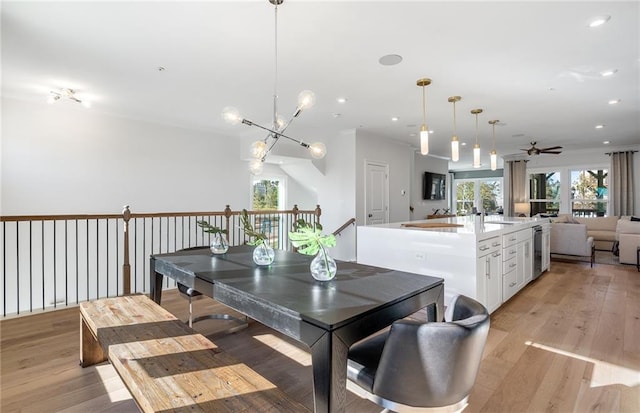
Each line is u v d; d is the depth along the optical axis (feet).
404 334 4.02
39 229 14.32
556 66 10.27
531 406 6.18
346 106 14.58
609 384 6.89
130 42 8.70
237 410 3.86
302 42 8.71
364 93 12.80
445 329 3.94
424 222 14.56
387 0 6.88
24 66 10.27
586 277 16.21
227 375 4.61
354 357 5.02
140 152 16.92
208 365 4.87
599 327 9.89
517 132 20.42
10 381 7.00
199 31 8.14
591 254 18.89
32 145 13.93
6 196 13.42
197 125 18.22
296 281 6.15
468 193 39.32
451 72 10.75
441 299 6.16
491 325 10.09
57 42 8.69
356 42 8.71
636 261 18.54
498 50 9.18
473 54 9.44
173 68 10.40
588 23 7.76
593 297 12.93
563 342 8.89
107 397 6.46
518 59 9.77
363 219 20.52
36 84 11.85
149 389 4.24
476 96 13.17
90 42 8.70
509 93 12.79
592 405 6.20
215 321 10.36
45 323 10.34
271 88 12.19
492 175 37.63
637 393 6.56
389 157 22.76
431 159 31.22
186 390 4.24
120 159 16.26
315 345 4.35
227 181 20.34
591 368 7.53
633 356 8.07
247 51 9.23
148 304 7.63
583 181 27.76
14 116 13.51
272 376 7.27
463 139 22.61
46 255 14.47
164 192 17.76
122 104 14.25
